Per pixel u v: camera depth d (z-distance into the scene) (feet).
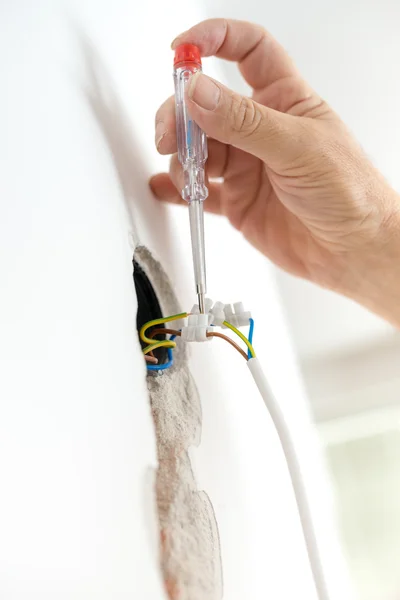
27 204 0.96
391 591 3.32
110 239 1.27
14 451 0.77
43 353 0.89
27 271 0.91
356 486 3.73
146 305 1.50
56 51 1.26
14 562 0.72
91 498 0.92
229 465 1.65
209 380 1.71
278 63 2.09
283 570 1.83
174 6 2.40
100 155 1.34
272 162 1.74
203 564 1.25
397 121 3.16
